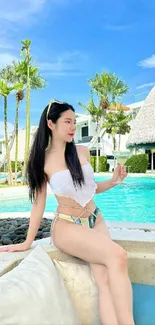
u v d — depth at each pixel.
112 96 28.86
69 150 2.12
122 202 9.88
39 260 1.88
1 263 1.92
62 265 1.97
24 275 1.70
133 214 8.10
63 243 1.99
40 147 2.13
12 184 17.84
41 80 18.53
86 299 1.89
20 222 4.57
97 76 28.92
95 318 1.88
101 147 30.72
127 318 1.61
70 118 2.12
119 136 30.22
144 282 2.21
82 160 2.16
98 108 28.81
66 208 2.05
